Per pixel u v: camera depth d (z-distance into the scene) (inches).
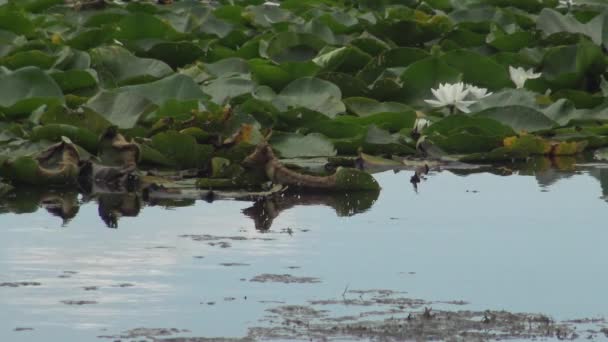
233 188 459.2
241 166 466.3
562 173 489.1
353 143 506.9
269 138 506.3
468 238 386.3
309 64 588.4
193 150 482.9
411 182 471.5
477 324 303.6
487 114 550.3
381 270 350.0
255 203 435.5
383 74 607.2
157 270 346.3
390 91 583.5
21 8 775.1
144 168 483.5
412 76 585.9
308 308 313.9
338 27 726.5
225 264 353.1
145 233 388.5
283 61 646.5
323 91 559.5
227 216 413.4
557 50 629.6
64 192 450.0
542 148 520.4
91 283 332.8
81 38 659.4
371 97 585.6
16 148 476.7
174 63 649.6
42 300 317.7
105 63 604.1
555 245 378.3
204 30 736.3
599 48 618.2
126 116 512.4
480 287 334.3
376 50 666.2
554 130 546.9
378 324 302.0
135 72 600.7
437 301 322.0
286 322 303.0
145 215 413.1
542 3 858.1
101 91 525.7
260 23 764.6
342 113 546.3
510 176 482.9
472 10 772.6
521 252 370.6
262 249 370.6
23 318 303.7
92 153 487.8
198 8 760.3
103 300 318.7
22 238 380.2
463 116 528.7
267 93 562.6
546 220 410.0
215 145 492.7
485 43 691.4
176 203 434.0
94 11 779.4
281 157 495.2
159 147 481.4
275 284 335.0
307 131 520.7
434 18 746.8
